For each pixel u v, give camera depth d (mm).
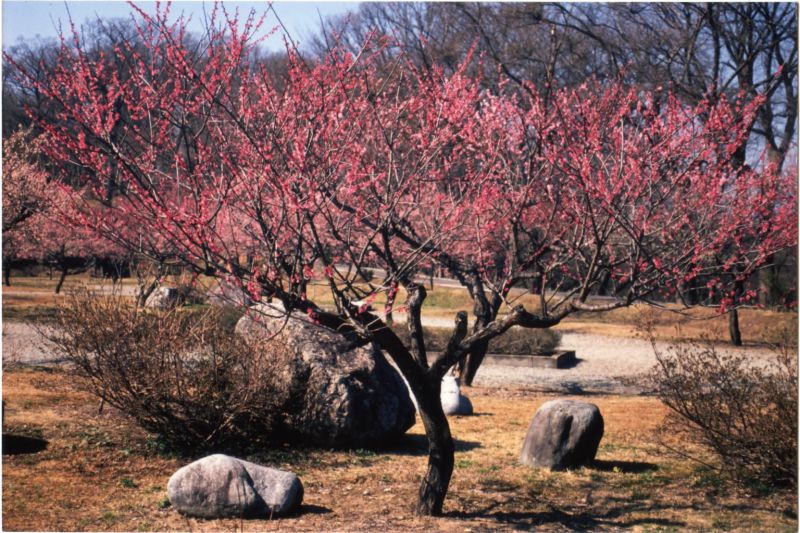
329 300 20000
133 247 6270
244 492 7754
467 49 24406
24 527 7156
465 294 39969
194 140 6758
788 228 9047
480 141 10336
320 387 11391
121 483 8914
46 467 9273
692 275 7988
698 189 9383
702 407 9828
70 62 6871
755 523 8195
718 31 28500
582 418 10930
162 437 10641
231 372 10672
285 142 7008
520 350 25375
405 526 7668
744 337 29625
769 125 26547
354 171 6602
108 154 6328
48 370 15859
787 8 26719
